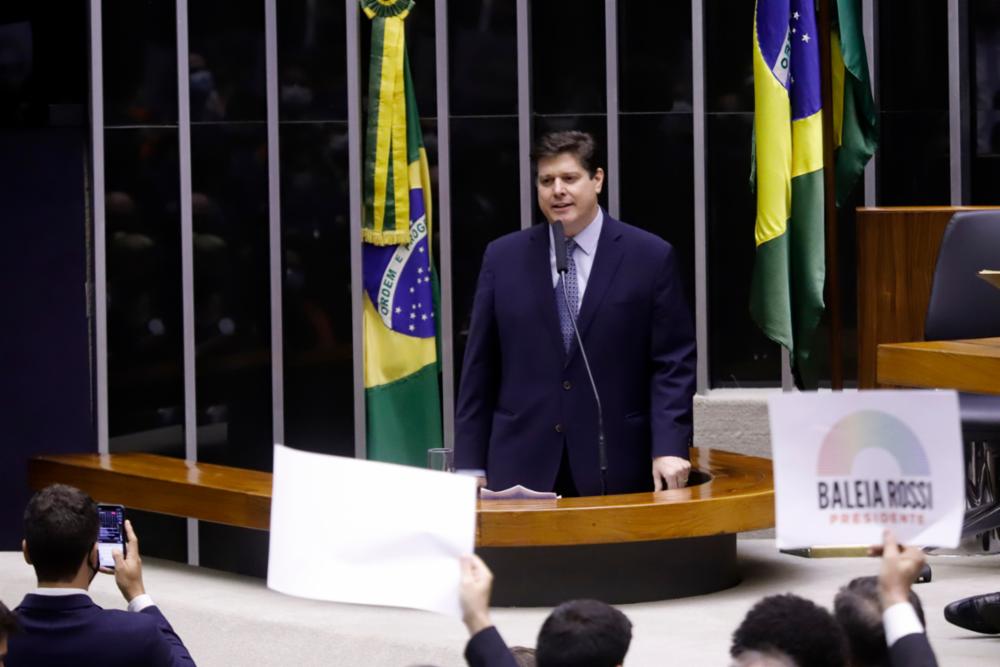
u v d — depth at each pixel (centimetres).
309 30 1276
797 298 1005
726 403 1152
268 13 1273
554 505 798
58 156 1235
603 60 1247
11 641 536
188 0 1273
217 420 1293
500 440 827
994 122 1198
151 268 1280
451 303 1267
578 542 793
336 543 366
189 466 1011
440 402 1273
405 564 364
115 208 1273
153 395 1284
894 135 1211
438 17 1257
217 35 1278
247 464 1295
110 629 542
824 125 984
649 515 796
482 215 1263
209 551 1229
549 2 1253
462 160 1264
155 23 1273
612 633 402
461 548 361
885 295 966
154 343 1284
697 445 1157
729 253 1229
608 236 818
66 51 1237
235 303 1290
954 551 921
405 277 1239
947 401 342
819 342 1212
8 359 1233
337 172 1279
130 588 588
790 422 347
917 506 344
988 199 1202
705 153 1224
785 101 983
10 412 1233
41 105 1234
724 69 1226
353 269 1273
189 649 814
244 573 982
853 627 390
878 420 345
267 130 1284
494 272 833
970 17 1197
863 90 994
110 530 603
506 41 1256
